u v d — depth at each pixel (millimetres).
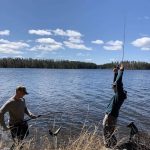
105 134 9555
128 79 84562
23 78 81062
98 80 77562
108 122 9859
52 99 32906
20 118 8930
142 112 23062
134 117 20828
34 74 112875
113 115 9891
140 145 9344
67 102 30219
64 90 45938
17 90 8914
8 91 41656
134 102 29672
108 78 89938
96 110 24312
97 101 31234
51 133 8828
